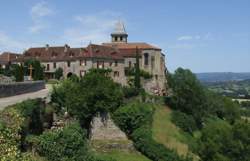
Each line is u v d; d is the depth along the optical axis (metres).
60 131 52.72
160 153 70.06
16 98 58.84
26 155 29.19
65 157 50.94
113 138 70.44
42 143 48.19
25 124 46.44
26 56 130.75
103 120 70.00
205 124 102.12
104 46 119.75
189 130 90.75
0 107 46.56
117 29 137.38
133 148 70.31
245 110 163.50
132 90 87.50
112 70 115.50
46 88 84.56
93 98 68.62
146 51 119.12
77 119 65.94
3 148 28.16
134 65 119.50
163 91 113.69
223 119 125.88
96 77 71.56
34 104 51.16
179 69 103.75
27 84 72.31
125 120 71.31
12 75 107.56
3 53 135.75
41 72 109.19
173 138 80.25
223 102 130.62
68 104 65.44
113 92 72.12
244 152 76.94
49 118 56.84
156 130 80.38
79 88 68.56
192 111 99.12
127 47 124.00
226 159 74.38
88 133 68.62
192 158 72.06
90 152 58.88
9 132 31.53
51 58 124.62
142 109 76.62
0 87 59.69
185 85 100.38
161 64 121.38
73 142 52.53
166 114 93.38
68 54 122.56
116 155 67.12
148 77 114.19
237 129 79.81
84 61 114.31
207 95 116.00
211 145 76.38
